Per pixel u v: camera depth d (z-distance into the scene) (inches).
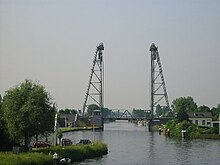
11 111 3216.0
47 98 3326.8
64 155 3186.5
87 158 3545.8
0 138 3341.5
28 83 3353.8
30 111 3179.1
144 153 4178.2
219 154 4101.9
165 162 3452.3
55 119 3376.0
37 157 2709.2
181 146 5073.8
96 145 3932.1
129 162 3410.4
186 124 7322.8
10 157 2573.8
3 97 3385.8
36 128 3218.5
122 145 5206.7
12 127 3201.3
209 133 6820.9
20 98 3260.3
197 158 3757.4
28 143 3472.0
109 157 3725.4
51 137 5152.6
